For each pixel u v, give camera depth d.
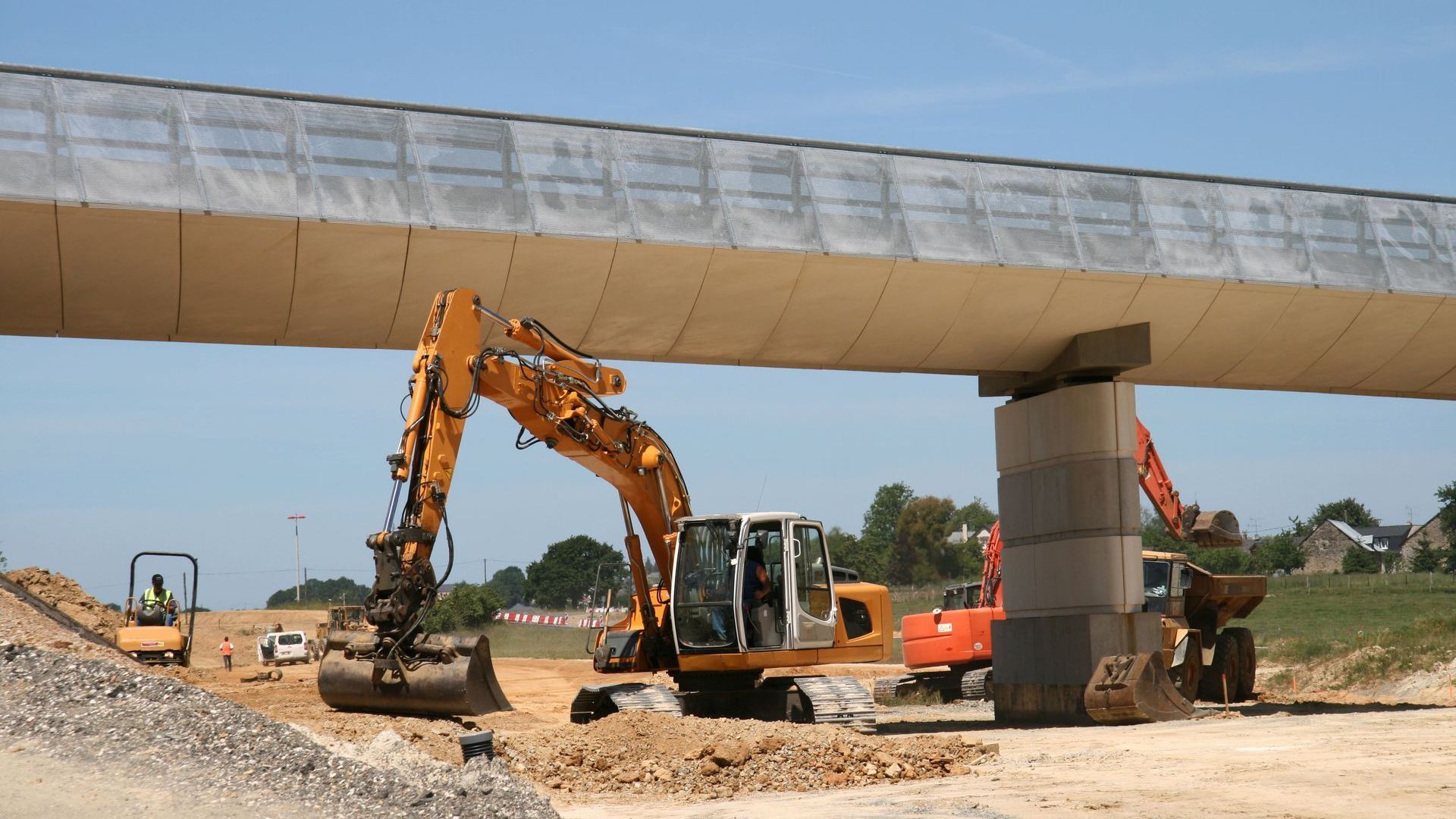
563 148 18.25
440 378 15.03
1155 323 22.00
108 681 9.92
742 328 20.12
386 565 14.00
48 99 15.77
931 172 20.28
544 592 104.38
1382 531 118.88
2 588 16.28
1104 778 12.59
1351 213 22.78
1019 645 23.72
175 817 7.89
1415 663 30.53
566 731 14.59
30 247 15.87
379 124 17.36
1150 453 27.02
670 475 18.73
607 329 19.53
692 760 13.14
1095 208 21.17
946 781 12.75
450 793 8.72
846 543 107.06
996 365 22.86
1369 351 23.64
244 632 63.59
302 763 9.01
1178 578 25.52
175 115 16.38
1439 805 10.41
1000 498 24.64
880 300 20.22
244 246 16.70
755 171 19.23
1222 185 22.02
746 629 17.53
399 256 17.41
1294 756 14.02
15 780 8.13
